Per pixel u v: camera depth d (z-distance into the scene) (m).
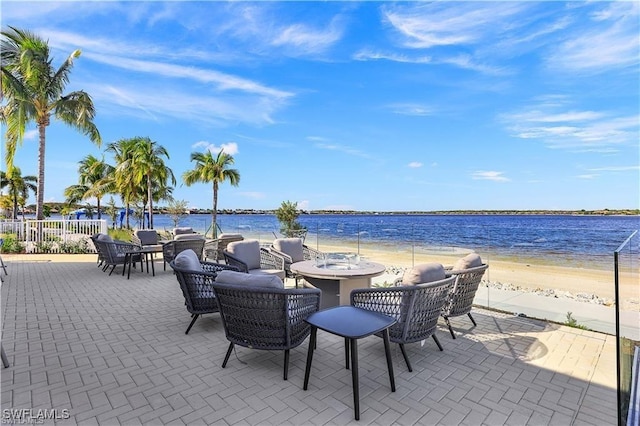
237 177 15.88
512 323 4.19
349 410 2.36
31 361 3.08
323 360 3.16
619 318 2.09
